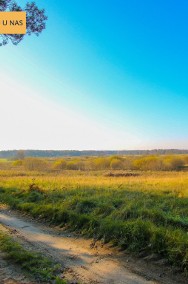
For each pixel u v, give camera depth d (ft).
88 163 185.37
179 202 42.83
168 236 26.32
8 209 48.80
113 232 30.50
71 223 36.32
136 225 29.09
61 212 38.96
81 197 47.09
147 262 24.75
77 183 68.90
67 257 26.16
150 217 34.32
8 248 26.76
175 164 168.66
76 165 182.80
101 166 182.19
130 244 27.81
